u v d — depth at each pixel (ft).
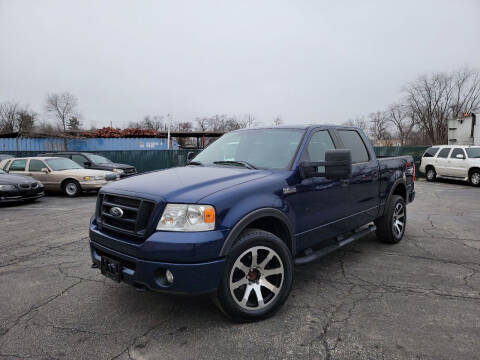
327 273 13.04
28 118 162.81
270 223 10.32
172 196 8.60
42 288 11.89
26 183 32.45
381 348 8.04
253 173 10.45
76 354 7.98
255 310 9.21
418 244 16.97
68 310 10.21
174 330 8.97
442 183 51.37
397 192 17.95
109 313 9.96
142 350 8.11
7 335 8.85
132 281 8.62
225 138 14.28
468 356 7.66
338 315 9.68
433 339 8.38
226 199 8.72
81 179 38.86
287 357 7.76
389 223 16.21
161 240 8.17
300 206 10.75
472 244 16.97
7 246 17.43
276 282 9.77
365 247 16.46
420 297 10.80
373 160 15.11
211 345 8.26
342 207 12.76
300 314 9.77
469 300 10.55
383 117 160.56
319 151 12.28
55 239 18.85
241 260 9.03
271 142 12.26
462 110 133.80
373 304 10.34
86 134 92.07
